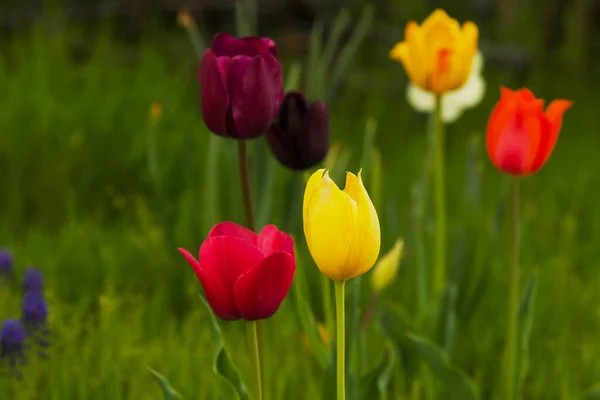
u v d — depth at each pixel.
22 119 2.79
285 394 1.87
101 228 2.43
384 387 1.68
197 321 2.02
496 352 1.99
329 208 1.46
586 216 2.79
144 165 2.68
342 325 1.49
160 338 2.00
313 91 2.08
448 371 1.74
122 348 1.92
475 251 2.13
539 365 1.99
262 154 2.05
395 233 2.13
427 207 2.13
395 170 3.03
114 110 2.88
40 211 2.64
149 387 1.87
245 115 1.62
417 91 2.17
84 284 2.17
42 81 3.06
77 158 2.72
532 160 1.70
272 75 1.62
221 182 2.45
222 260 1.49
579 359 2.04
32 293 1.87
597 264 2.40
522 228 2.47
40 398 1.87
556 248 2.50
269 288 1.49
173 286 2.15
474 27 1.84
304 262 1.99
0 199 2.65
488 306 2.14
